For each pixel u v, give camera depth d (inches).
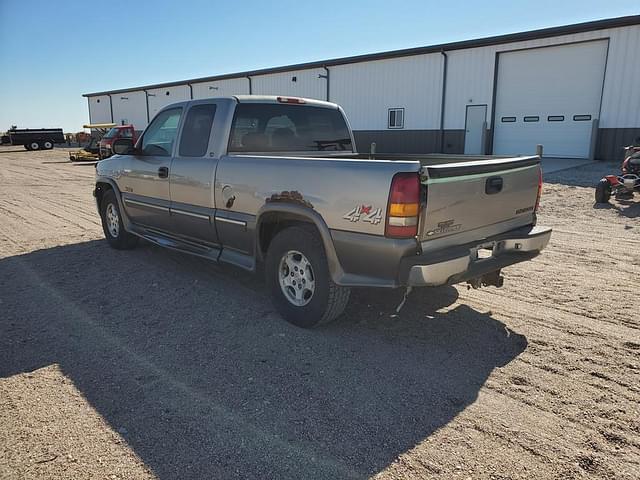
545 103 807.7
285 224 170.7
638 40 695.1
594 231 307.6
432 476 93.8
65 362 139.9
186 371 135.0
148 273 224.4
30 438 105.4
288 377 131.6
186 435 106.9
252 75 1278.3
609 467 95.8
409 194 128.9
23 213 392.5
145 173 227.9
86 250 268.7
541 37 783.1
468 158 198.1
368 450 101.7
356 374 133.0
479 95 878.4
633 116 715.4
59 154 1363.2
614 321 166.4
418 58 949.2
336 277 147.7
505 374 132.2
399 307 145.2
